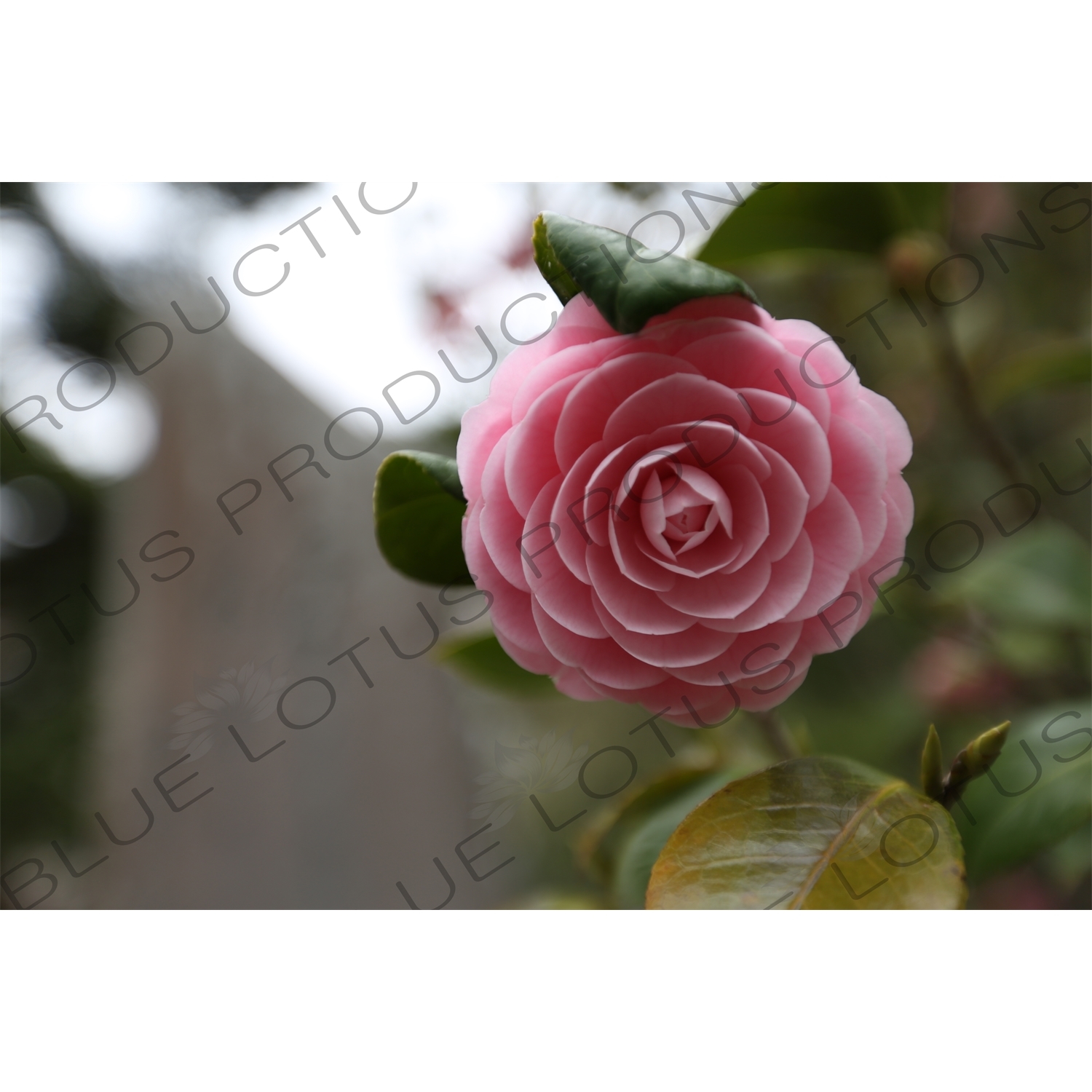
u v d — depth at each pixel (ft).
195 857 2.60
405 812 2.78
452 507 1.17
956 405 1.75
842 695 2.42
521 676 1.44
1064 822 1.24
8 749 3.85
